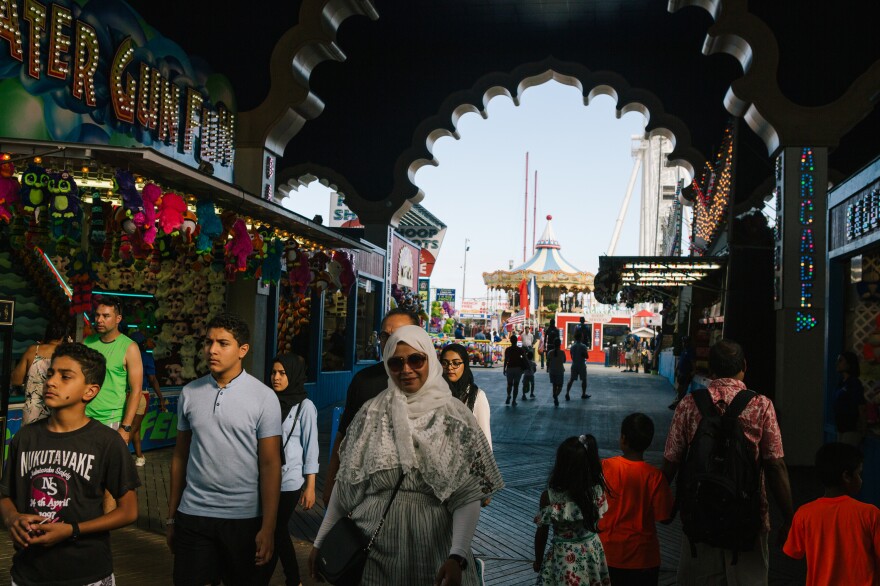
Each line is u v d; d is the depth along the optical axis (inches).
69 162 258.1
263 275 407.2
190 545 143.5
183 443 149.9
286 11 464.1
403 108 700.7
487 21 629.9
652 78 660.1
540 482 355.3
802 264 423.8
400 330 118.6
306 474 196.9
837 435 329.1
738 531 145.7
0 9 299.6
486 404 192.5
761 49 437.4
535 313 1706.4
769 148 451.5
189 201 313.6
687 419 157.6
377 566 114.9
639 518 155.9
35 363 251.1
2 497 122.6
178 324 434.6
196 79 434.0
